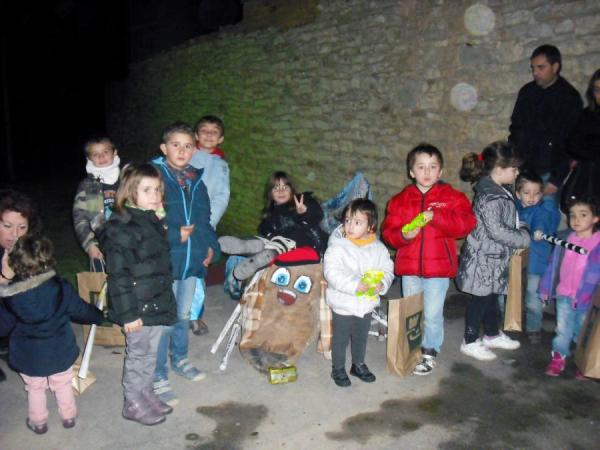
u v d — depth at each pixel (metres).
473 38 5.64
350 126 7.30
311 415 3.30
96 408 3.36
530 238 3.86
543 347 4.21
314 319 3.90
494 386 3.64
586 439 3.08
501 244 3.73
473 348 4.04
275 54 8.66
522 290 4.27
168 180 3.40
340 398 3.50
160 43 15.07
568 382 3.69
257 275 3.93
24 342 2.92
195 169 3.60
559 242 3.70
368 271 3.41
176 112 12.55
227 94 10.20
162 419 3.21
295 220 4.16
